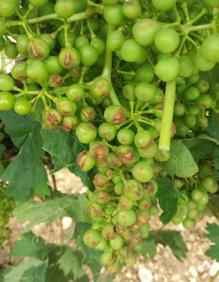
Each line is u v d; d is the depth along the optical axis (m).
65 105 0.16
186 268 0.67
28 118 0.24
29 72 0.16
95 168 0.19
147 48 0.16
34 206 0.30
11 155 0.29
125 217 0.18
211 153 0.23
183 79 0.19
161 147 0.15
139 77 0.17
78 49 0.17
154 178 0.18
